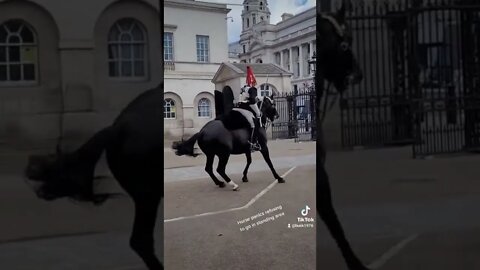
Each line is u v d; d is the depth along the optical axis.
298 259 2.46
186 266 2.34
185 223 2.74
